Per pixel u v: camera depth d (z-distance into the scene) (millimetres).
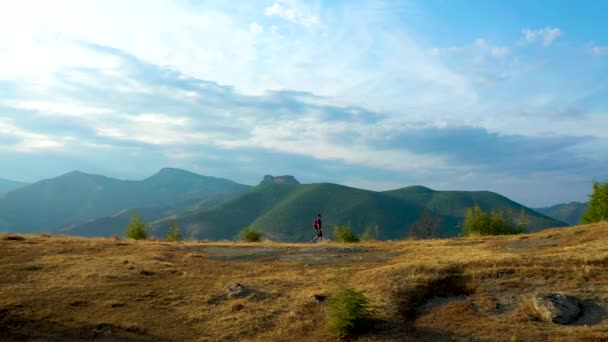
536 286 16578
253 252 26359
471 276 17859
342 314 14258
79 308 15883
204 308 16531
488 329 13898
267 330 14922
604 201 32875
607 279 16375
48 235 31188
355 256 24531
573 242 23781
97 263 21312
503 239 27766
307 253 25938
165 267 21375
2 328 13766
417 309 15883
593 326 13656
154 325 15016
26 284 17953
